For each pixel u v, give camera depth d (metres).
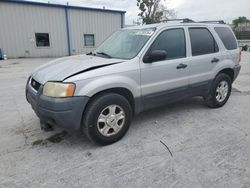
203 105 5.02
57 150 3.09
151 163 2.77
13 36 17.41
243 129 3.75
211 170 2.61
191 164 2.74
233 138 3.42
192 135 3.53
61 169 2.65
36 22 18.08
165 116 4.35
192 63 4.05
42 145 3.22
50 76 3.03
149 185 2.36
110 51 3.92
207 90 4.51
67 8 19.12
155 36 3.60
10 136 3.50
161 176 2.51
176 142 3.30
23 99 5.56
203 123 4.01
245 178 2.46
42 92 2.94
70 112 2.80
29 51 18.33
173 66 3.76
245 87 6.91
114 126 3.22
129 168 2.66
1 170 2.62
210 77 4.47
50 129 3.70
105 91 3.11
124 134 3.41
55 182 2.41
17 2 16.92
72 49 20.33
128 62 3.29
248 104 5.13
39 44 18.72
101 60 3.41
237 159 2.84
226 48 4.76
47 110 2.85
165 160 2.83
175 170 2.62
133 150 3.08
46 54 19.16
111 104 3.12
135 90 3.35
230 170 2.61
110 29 22.00
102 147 3.17
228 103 5.20
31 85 3.38
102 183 2.40
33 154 2.98
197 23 4.33
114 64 3.20
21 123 4.01
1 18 16.69
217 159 2.84
